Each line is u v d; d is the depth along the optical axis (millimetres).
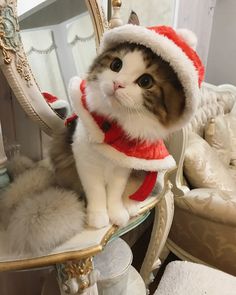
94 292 295
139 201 345
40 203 274
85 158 297
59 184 329
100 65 299
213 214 564
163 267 764
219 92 957
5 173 334
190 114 289
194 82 267
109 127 298
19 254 262
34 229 253
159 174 430
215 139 838
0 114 373
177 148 541
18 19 320
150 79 272
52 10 370
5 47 299
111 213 309
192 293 366
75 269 275
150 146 310
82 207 299
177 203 608
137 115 273
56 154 336
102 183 310
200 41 1121
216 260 625
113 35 286
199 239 633
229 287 375
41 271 530
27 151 420
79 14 415
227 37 1235
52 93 396
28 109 340
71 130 337
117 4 424
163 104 279
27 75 329
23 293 510
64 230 265
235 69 1262
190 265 416
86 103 301
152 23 718
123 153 291
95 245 274
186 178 661
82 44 431
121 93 259
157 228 537
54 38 382
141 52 273
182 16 880
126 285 493
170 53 258
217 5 1208
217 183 637
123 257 482
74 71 428
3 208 293
